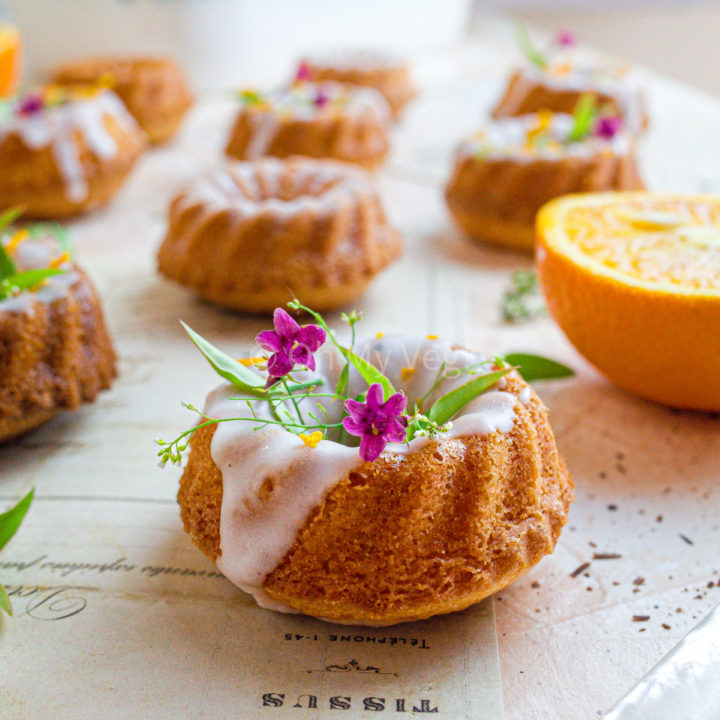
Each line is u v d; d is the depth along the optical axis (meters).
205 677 0.26
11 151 0.42
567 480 0.28
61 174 0.43
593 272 0.31
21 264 0.33
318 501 0.26
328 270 0.36
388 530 0.26
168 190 0.48
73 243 0.43
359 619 0.26
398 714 0.25
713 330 0.30
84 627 0.27
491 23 0.77
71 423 0.33
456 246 0.43
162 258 0.38
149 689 0.26
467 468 0.26
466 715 0.25
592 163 0.41
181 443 0.32
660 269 0.31
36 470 0.31
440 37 0.70
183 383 0.35
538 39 0.72
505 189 0.41
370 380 0.26
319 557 0.26
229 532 0.26
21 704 0.25
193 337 0.27
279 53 0.60
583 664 0.26
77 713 0.25
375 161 0.47
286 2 0.59
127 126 0.46
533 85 0.51
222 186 0.39
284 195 0.39
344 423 0.25
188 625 0.27
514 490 0.27
